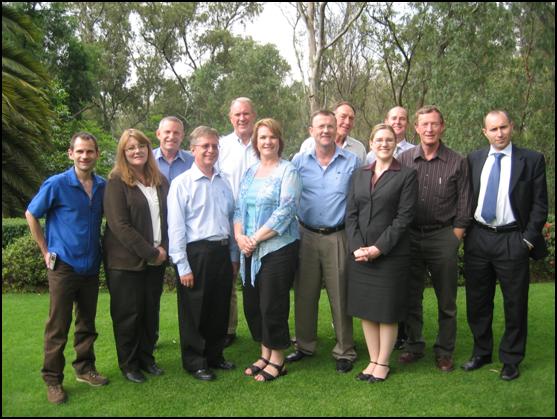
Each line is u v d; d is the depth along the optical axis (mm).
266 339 3389
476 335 3551
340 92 17125
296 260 3455
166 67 27594
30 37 9555
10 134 8891
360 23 13398
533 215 3273
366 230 3359
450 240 3516
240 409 2988
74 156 3148
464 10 8344
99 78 23406
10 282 6039
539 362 3619
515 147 3359
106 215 3203
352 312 3434
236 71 25594
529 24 7883
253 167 3533
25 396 3182
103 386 3309
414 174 3338
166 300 5543
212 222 3369
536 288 5824
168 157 4152
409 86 12523
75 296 3264
